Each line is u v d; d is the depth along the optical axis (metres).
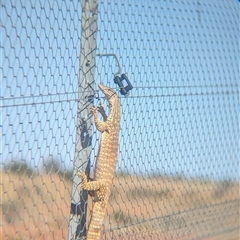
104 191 7.24
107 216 7.68
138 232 8.09
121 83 7.54
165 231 8.68
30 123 5.93
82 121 7.00
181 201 9.08
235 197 10.51
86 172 7.13
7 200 5.85
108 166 7.31
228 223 10.40
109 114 7.37
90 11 7.06
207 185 9.70
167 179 8.66
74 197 6.98
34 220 6.12
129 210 7.94
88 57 7.02
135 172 7.95
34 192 6.12
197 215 9.50
